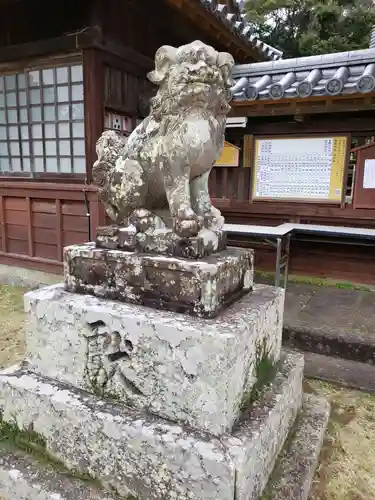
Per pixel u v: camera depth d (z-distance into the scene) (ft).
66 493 4.79
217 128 5.14
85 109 13.43
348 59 13.04
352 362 9.61
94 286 5.56
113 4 13.01
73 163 14.49
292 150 14.83
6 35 14.38
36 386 5.44
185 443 4.34
